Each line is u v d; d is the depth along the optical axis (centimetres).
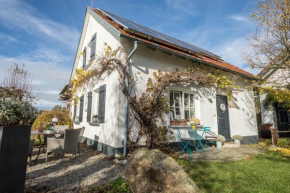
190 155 545
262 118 1199
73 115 1073
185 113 684
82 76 796
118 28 553
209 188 296
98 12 783
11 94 936
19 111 350
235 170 387
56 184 316
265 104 1146
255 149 669
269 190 290
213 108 756
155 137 537
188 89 684
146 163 229
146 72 585
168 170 220
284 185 310
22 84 1041
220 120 788
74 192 284
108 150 532
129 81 534
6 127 232
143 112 522
